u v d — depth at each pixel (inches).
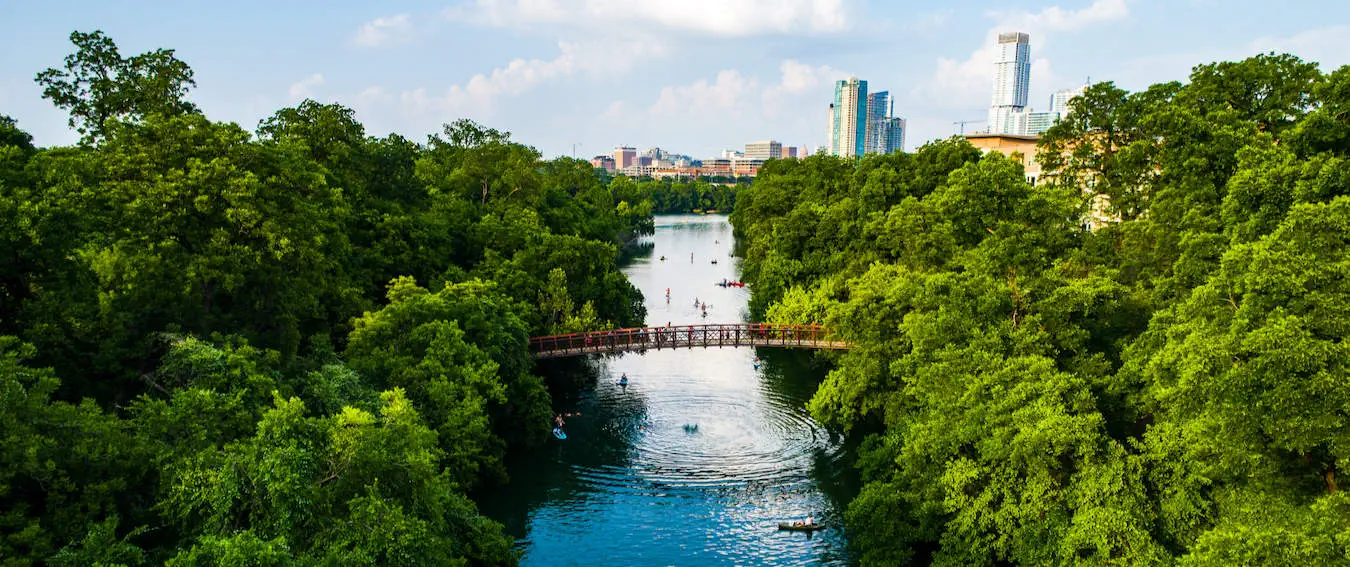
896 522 1491.1
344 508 1019.9
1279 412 1049.5
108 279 1451.8
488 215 3469.5
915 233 2492.6
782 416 2466.8
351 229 2564.0
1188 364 1167.0
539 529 1759.4
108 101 1967.3
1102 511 1175.6
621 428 2359.7
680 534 1743.4
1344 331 1104.2
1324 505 969.5
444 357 1777.8
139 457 1003.3
